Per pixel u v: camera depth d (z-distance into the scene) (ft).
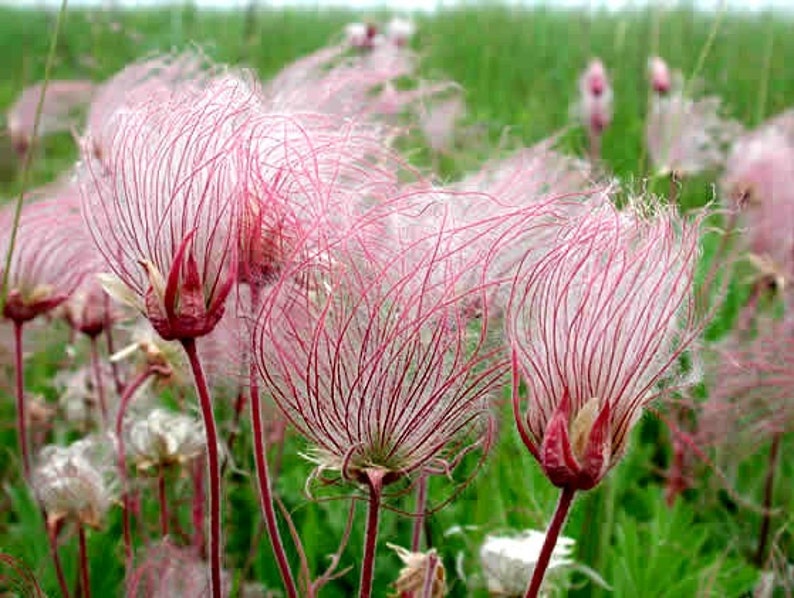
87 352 1.10
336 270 0.57
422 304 0.56
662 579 0.85
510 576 0.72
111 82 0.93
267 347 0.56
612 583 0.87
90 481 0.79
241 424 0.97
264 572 0.91
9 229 0.87
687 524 0.92
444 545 0.91
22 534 0.96
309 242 0.58
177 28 2.12
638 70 2.09
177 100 0.58
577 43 2.58
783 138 1.26
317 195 0.59
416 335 0.55
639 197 0.59
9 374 1.22
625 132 1.70
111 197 0.56
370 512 0.55
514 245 0.63
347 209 0.61
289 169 0.58
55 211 0.87
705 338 1.05
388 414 0.54
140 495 0.91
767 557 1.00
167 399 1.09
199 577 0.75
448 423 0.55
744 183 1.18
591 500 0.88
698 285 0.81
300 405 0.56
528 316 0.53
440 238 0.57
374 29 1.68
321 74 0.90
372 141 0.71
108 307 0.97
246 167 0.55
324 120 0.71
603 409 0.49
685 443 1.03
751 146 1.24
